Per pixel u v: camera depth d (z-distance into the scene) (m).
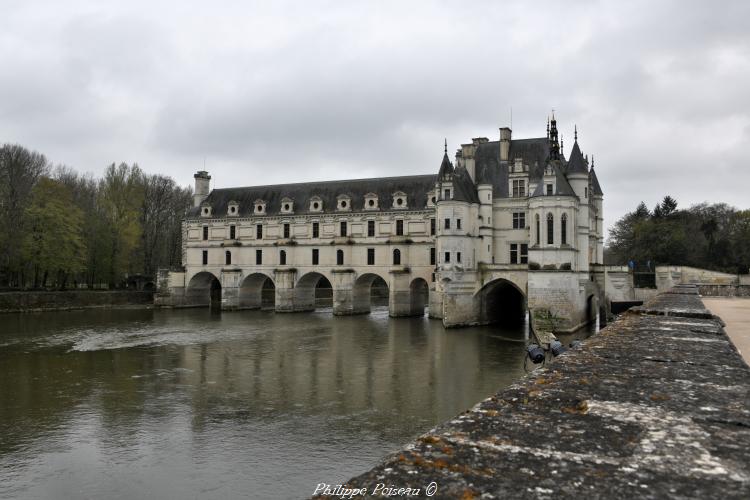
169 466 23.88
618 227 131.12
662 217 111.00
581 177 65.44
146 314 86.19
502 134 76.25
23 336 60.81
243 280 95.25
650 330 13.91
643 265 101.00
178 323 73.94
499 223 73.62
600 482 4.40
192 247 99.75
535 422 6.01
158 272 97.62
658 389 7.41
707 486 4.27
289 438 27.16
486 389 36.31
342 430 28.28
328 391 36.06
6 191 86.00
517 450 5.17
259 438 27.17
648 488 4.25
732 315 30.19
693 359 9.70
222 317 82.38
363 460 24.42
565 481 4.44
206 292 103.12
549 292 60.19
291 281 89.75
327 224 89.38
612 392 7.28
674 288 39.62
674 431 5.59
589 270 69.50
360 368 43.34
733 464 4.69
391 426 28.89
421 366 43.91
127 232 101.50
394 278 80.50
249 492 21.41
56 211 86.69
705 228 104.25
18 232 83.31
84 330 66.19
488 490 4.32
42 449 25.86
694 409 6.38
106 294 96.62
